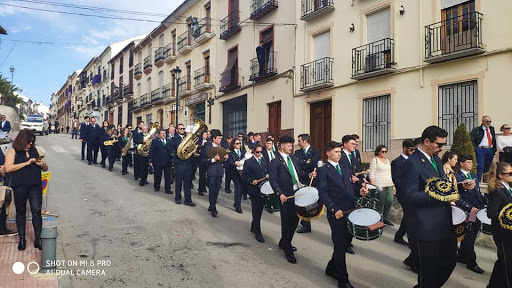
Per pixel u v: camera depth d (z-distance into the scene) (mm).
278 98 16688
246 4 19266
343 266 4711
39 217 5738
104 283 4777
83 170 14641
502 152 8766
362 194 5203
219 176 8578
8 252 5562
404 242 6766
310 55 14906
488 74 9648
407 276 5246
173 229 7238
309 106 15133
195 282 4859
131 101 36000
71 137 34844
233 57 20453
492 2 9602
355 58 12961
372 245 6703
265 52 17875
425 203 3727
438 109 10734
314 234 7254
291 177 5926
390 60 11922
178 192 9516
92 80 48750
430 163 3885
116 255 5766
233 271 5254
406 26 11492
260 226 7508
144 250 6020
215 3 22422
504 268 3977
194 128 9328
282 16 16609
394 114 11758
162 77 29609
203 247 6242
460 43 10180
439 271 3814
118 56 39906
